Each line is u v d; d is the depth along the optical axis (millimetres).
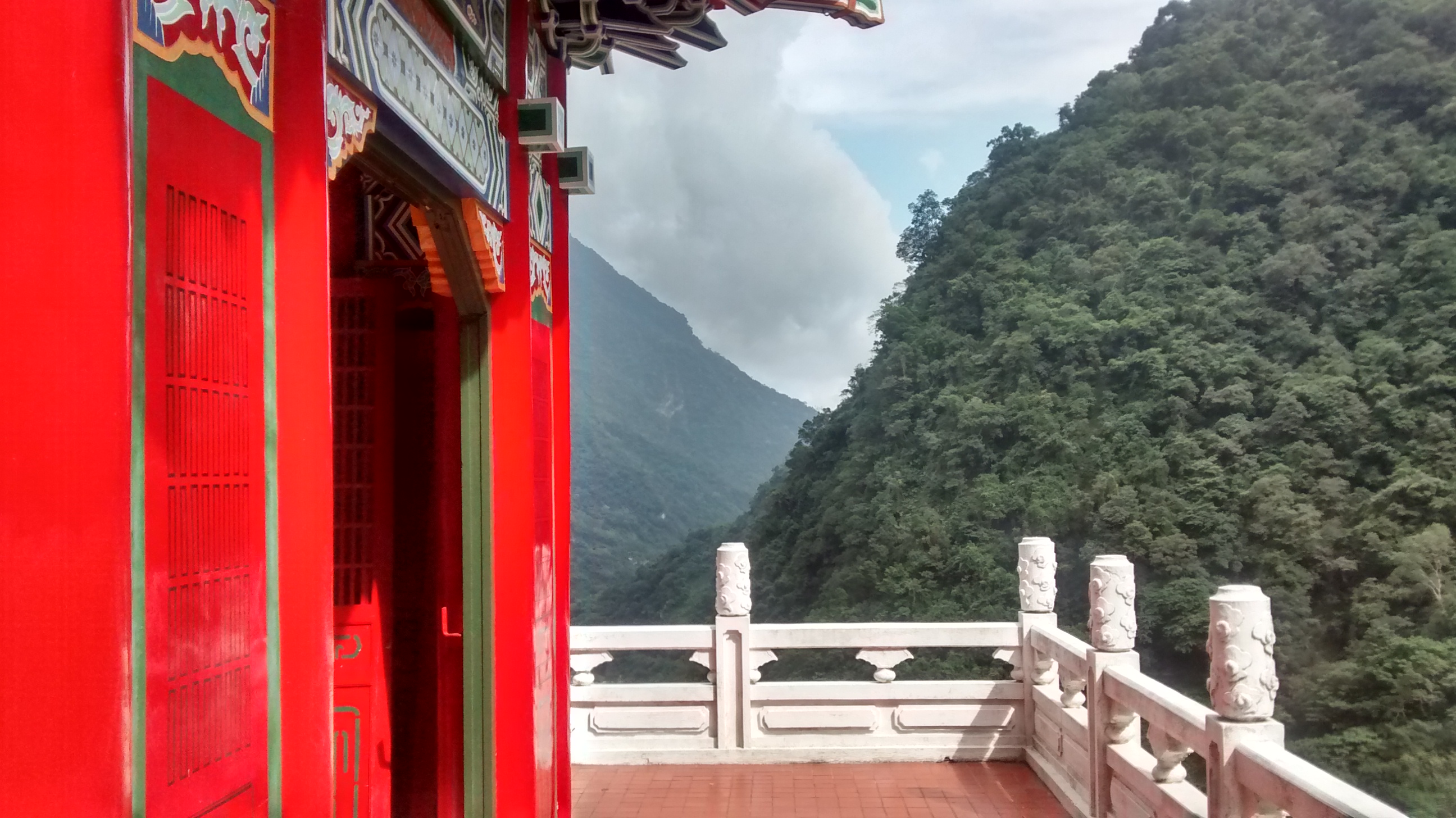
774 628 6578
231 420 1931
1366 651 30719
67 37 1539
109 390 1532
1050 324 50750
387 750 4246
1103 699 4773
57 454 1519
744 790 5961
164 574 1701
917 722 6512
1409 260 41781
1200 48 59281
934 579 44469
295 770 2102
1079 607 40938
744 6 5207
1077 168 59500
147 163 1663
